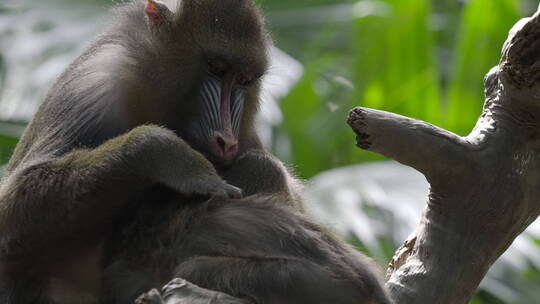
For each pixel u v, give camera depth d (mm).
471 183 9406
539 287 17844
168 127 11117
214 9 11047
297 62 18469
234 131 11062
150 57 11102
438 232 9508
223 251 8875
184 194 9422
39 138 10836
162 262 9227
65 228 9875
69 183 9742
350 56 19234
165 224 9398
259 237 8859
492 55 16984
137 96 11109
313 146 17281
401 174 15172
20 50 16938
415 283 9391
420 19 17516
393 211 14461
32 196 9883
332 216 14281
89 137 10758
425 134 9188
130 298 9289
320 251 8750
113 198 9711
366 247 13969
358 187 14812
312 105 17516
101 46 11477
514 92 9273
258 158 10477
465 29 17078
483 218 9469
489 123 9586
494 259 9680
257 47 11141
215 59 11008
